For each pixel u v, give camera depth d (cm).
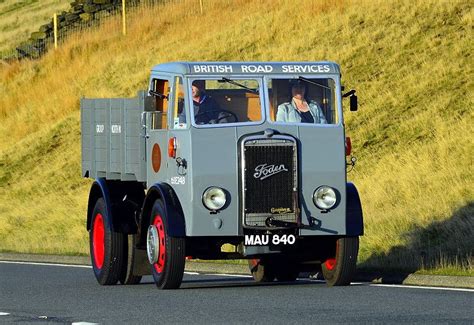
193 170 2816
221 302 2511
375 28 7144
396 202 4769
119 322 2186
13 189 7225
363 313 2252
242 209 2827
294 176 2850
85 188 6819
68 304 2556
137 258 3153
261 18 8312
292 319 2172
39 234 5759
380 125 5906
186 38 8644
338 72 2939
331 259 2956
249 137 2834
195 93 2866
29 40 11025
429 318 2158
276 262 3078
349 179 5425
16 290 2966
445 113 5766
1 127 8594
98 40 9475
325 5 7912
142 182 3153
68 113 8275
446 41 6569
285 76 2914
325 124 2897
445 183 4819
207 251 2931
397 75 6397
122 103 3200
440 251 3544
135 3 10512
